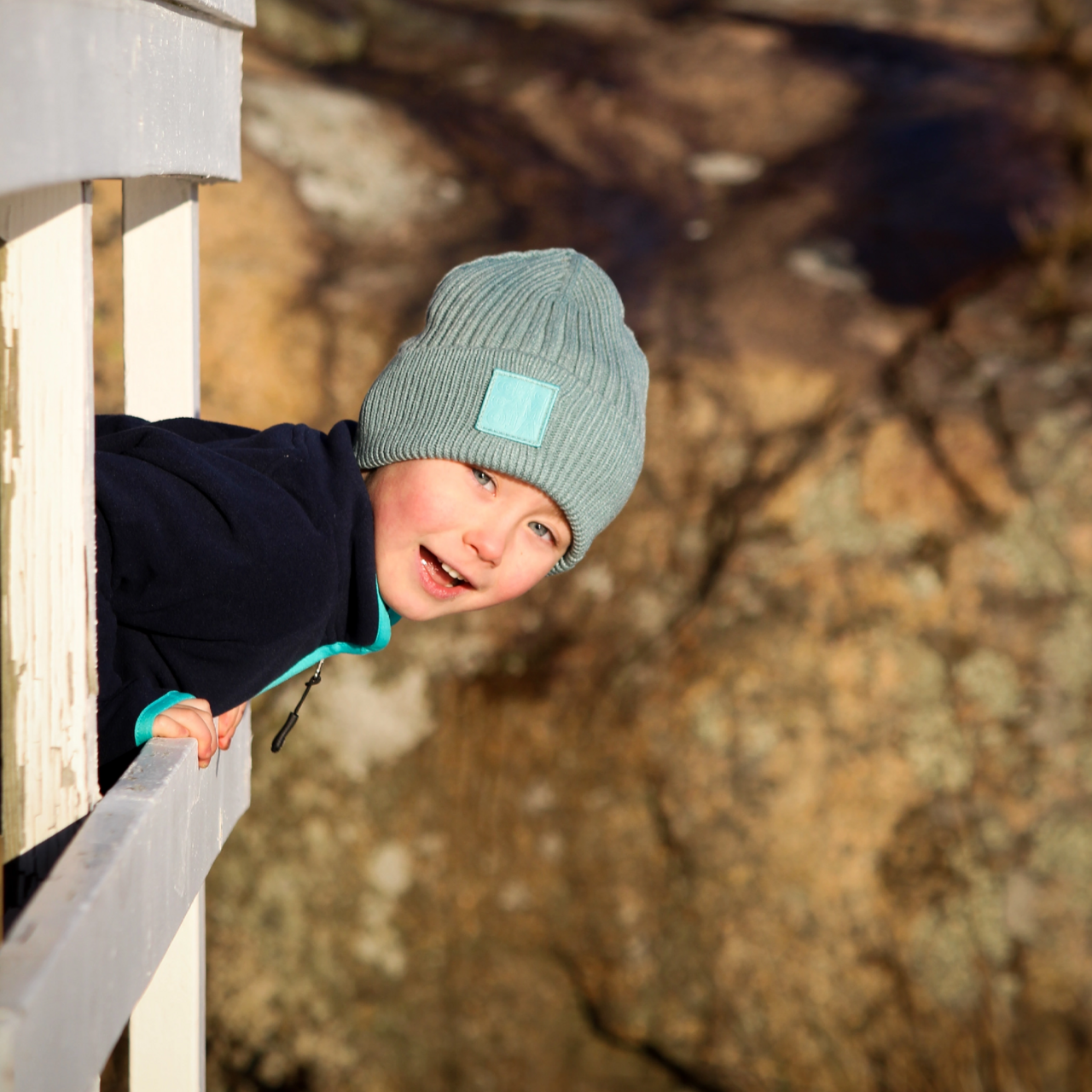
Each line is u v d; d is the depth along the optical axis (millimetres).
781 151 4551
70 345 781
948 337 3686
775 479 3461
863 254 4012
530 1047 3402
